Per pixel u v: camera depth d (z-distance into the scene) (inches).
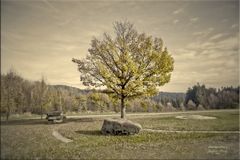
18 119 501.0
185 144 414.6
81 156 360.8
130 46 609.6
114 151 380.5
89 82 601.6
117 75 610.9
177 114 583.2
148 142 428.1
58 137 447.5
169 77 594.2
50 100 557.0
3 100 494.6
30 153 366.3
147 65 611.8
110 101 637.3
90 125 546.9
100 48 596.7
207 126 504.1
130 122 496.1
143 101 622.5
